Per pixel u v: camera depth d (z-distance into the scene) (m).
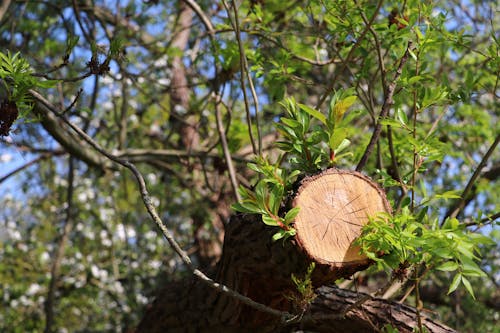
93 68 2.54
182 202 6.82
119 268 7.47
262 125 5.91
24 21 5.22
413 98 2.88
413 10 3.15
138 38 6.38
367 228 2.36
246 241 2.68
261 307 2.41
